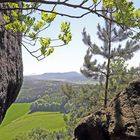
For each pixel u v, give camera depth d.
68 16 4.34
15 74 10.27
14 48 10.12
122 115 9.16
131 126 8.74
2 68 8.98
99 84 29.97
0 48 8.84
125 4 4.16
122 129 8.80
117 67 28.03
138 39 4.49
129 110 9.17
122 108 9.34
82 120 10.02
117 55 27.62
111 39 27.02
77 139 10.02
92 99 29.64
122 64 28.11
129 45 27.12
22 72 11.56
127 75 28.41
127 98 9.49
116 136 8.88
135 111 9.08
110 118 9.38
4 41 9.12
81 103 30.55
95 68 28.11
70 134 31.97
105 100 27.05
